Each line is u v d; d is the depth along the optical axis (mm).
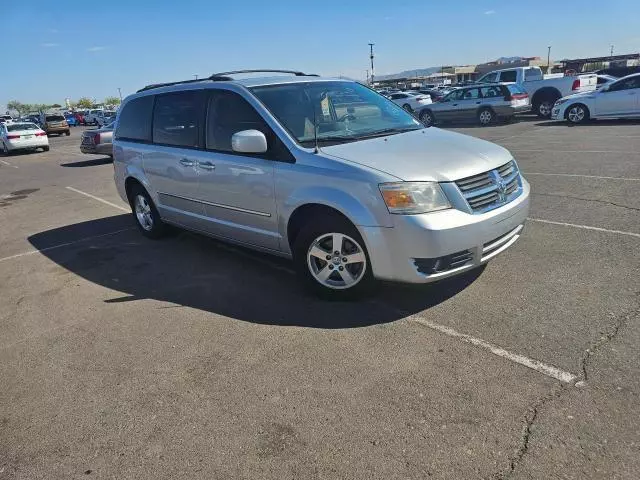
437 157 3893
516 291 4148
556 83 20125
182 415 2971
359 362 3348
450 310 3932
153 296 4754
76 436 2877
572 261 4676
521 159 10586
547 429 2592
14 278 5656
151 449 2719
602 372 3006
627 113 15891
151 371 3463
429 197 3582
